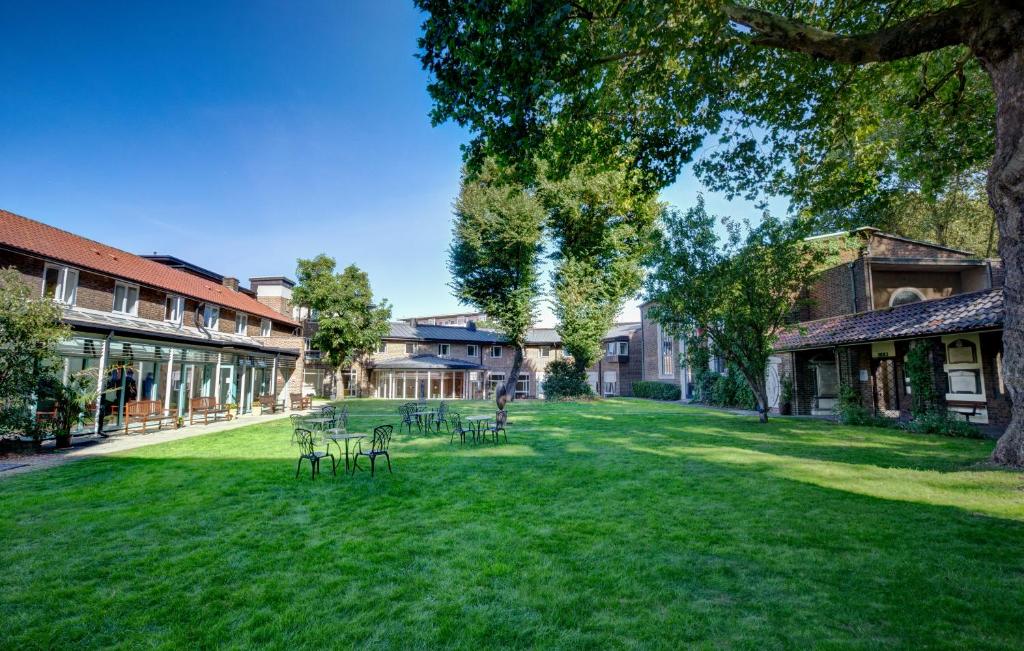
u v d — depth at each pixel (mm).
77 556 4984
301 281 35688
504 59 8047
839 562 4551
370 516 6289
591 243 32594
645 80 10602
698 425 16578
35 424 11633
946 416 13477
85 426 15430
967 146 13000
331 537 5500
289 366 34375
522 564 4676
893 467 8602
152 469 9508
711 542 5156
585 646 3293
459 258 32312
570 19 8656
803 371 20688
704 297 15742
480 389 44469
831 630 3418
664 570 4473
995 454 8281
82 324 13812
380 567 4656
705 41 9156
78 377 12945
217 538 5500
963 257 20016
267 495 7406
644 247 30359
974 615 3568
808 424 16391
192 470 9391
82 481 8430
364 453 9047
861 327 16625
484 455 10898
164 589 4234
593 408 25859
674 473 8602
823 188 14453
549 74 8438
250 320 31641
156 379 19828
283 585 4289
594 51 9078
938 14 7973
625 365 44500
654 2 7898
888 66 11641
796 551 4840
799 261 15438
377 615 3742
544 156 10977
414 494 7414
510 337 32812
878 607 3715
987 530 5230
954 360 14203
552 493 7375
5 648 3363
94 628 3609
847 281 20188
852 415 16219
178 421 17453
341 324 34656
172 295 23375
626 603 3883
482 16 7602
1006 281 7973
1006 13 7441
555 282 32000
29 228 17906
